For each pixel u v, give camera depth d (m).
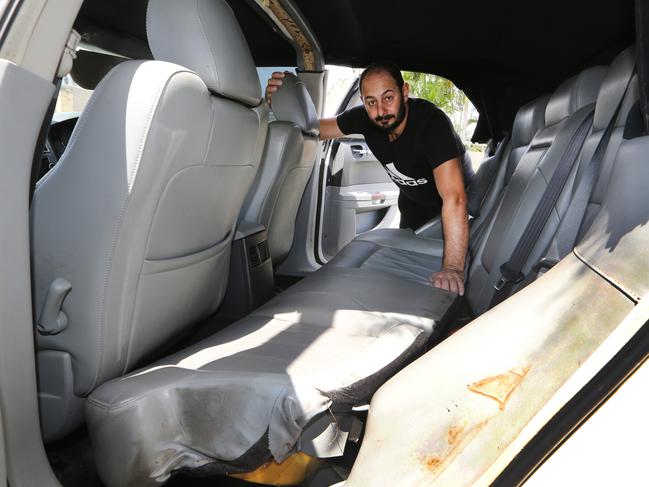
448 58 2.66
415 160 2.29
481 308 1.82
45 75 0.85
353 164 3.06
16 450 0.91
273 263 2.43
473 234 2.58
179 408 0.98
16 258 0.85
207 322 1.83
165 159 1.01
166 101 0.98
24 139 0.83
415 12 2.25
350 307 1.50
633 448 0.51
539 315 0.74
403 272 2.03
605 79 1.41
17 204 0.84
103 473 1.00
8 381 0.87
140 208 1.01
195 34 1.11
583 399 0.54
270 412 0.96
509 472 0.56
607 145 1.32
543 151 1.88
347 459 1.15
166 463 0.98
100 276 1.01
